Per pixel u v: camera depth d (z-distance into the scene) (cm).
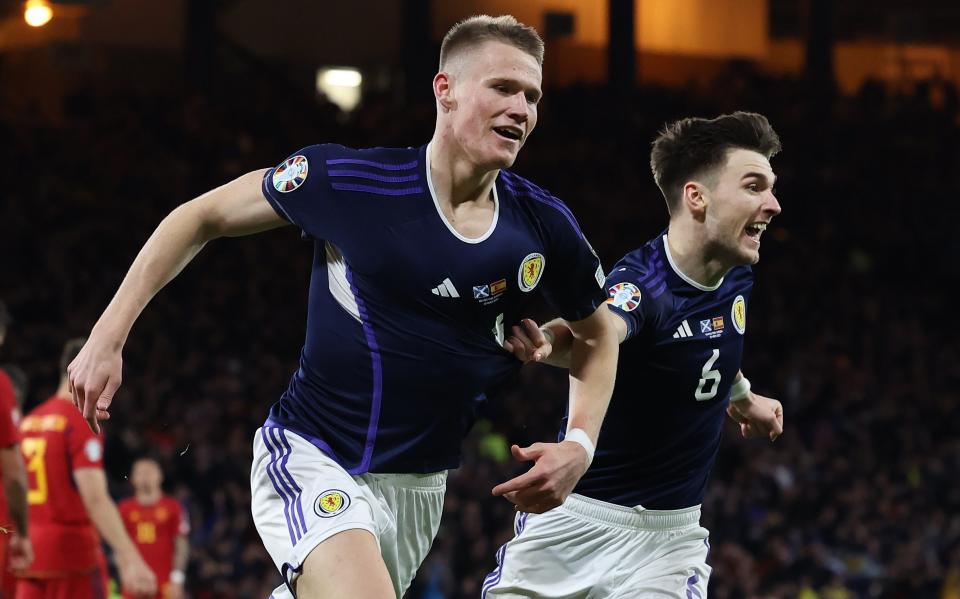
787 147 2572
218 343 1744
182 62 2312
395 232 356
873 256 2475
